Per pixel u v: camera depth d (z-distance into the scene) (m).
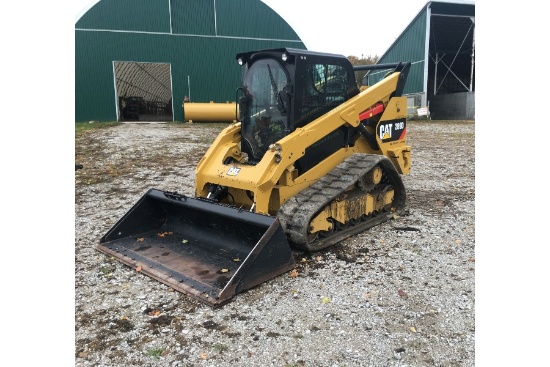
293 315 3.47
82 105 20.20
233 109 20.05
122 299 3.74
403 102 6.25
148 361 2.94
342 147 5.55
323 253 4.73
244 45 22.56
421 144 13.66
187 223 5.04
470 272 4.25
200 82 22.12
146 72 23.73
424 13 24.23
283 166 4.59
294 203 4.72
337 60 5.30
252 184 4.48
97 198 7.21
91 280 4.10
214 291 3.74
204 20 21.59
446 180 8.33
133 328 3.31
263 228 4.08
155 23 20.78
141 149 11.79
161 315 3.49
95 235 5.36
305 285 3.98
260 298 3.74
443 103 27.52
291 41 23.44
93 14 19.66
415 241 5.08
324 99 5.19
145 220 5.15
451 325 3.33
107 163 10.00
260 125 5.19
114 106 20.81
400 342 3.12
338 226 5.19
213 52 22.06
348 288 3.92
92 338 3.19
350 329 3.28
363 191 5.43
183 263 4.32
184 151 11.66
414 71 25.81
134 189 7.79
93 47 19.94
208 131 16.42
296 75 4.74
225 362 2.92
